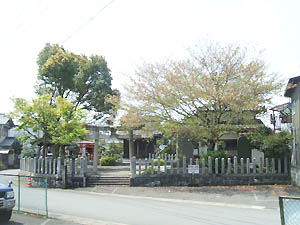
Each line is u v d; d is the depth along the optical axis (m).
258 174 18.53
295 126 20.52
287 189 16.61
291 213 5.09
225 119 19.05
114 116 23.00
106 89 31.00
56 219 9.92
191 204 13.50
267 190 16.50
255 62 18.19
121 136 28.16
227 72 18.08
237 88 17.36
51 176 19.53
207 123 18.83
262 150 20.08
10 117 21.25
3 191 9.25
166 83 18.39
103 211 11.44
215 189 17.20
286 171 18.83
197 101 18.16
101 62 31.27
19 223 9.30
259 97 17.92
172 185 18.62
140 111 18.95
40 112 20.91
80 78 29.98
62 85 30.06
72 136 20.55
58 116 21.52
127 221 9.72
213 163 18.94
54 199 14.44
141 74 18.88
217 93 17.17
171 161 19.02
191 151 24.16
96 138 23.64
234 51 18.34
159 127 18.80
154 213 11.07
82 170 19.53
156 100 18.44
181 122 18.84
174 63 19.67
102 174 21.16
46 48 32.28
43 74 29.48
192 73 18.11
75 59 30.19
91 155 37.00
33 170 21.02
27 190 11.13
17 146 40.81
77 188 18.88
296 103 20.09
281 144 19.06
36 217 10.12
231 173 18.69
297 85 19.62
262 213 11.23
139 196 16.02
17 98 20.92
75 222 9.52
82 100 31.48
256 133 19.31
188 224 9.23
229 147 27.92
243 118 19.19
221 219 10.00
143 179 18.73
